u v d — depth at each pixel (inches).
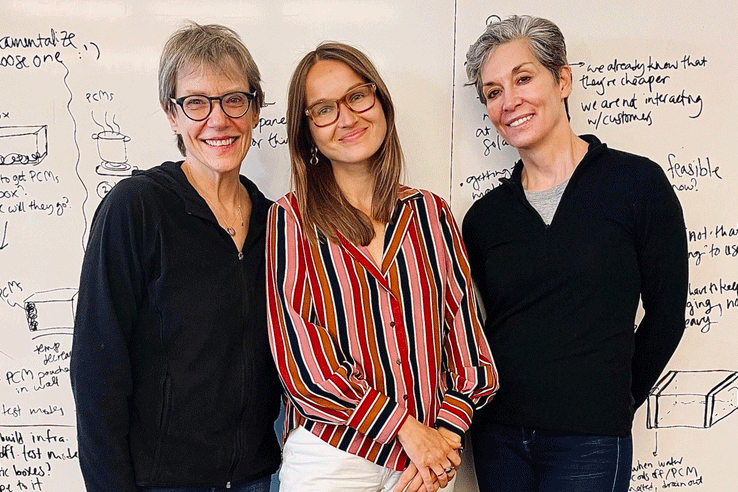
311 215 42.8
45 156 53.9
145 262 39.9
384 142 44.3
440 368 43.9
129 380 39.7
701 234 56.9
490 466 49.0
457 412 42.2
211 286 40.9
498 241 48.6
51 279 54.7
